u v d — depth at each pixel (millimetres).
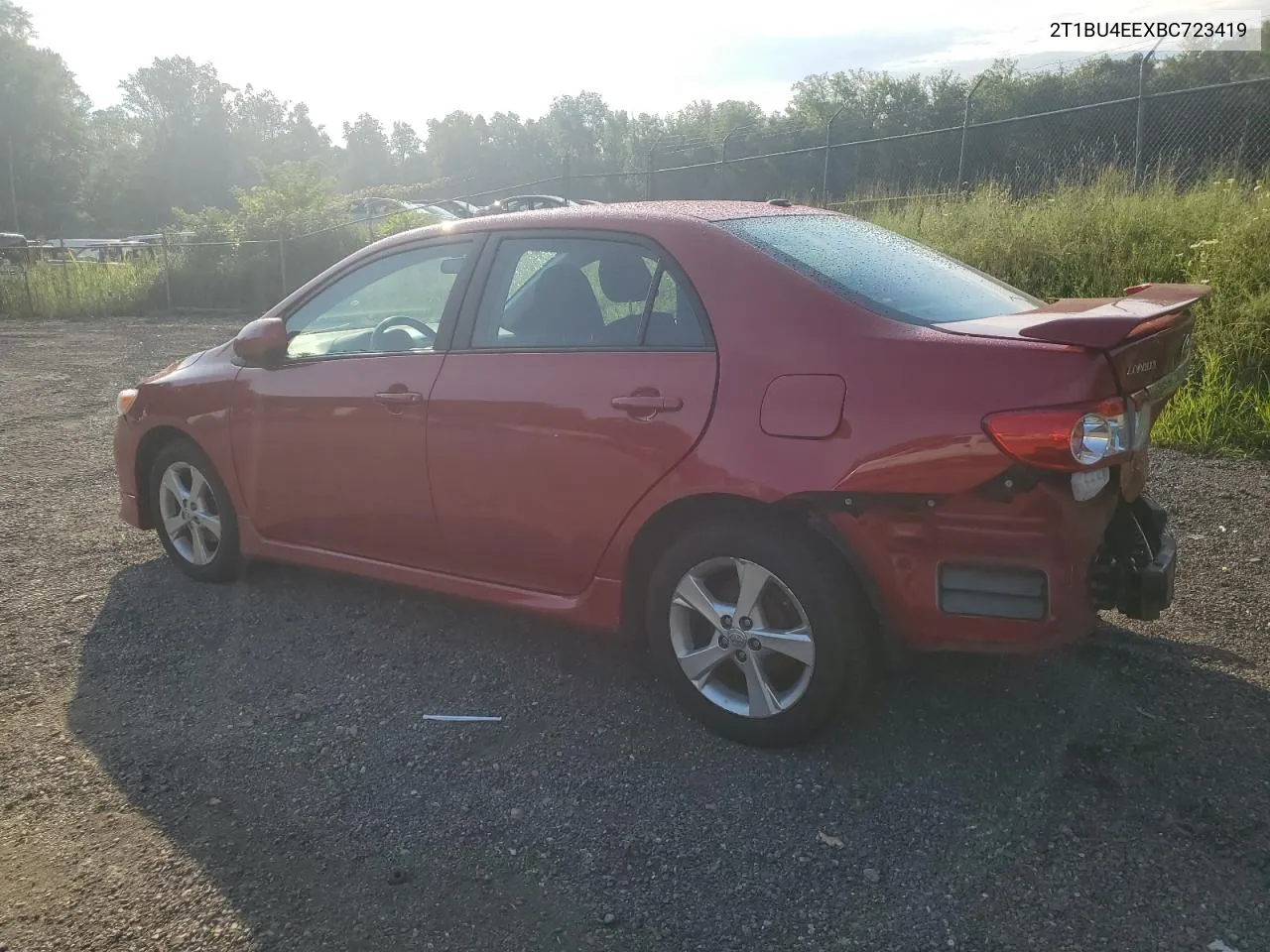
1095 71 17453
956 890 2625
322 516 4297
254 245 22016
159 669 4043
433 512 3902
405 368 3955
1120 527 3061
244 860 2834
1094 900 2561
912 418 2881
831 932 2494
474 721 3572
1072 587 2834
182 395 4762
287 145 107312
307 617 4512
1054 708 3473
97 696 3826
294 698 3781
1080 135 13336
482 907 2621
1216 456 6527
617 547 3445
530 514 3623
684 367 3279
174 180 93375
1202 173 10711
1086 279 8922
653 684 3809
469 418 3713
